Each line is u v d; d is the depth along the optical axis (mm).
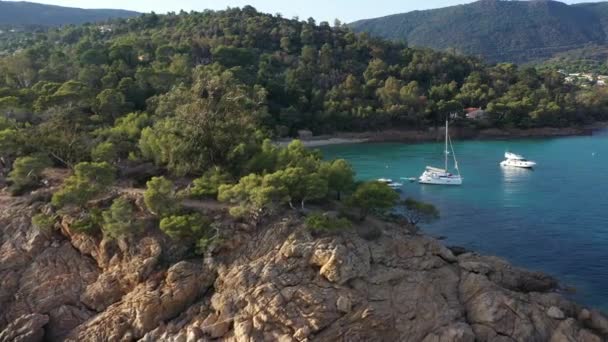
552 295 59219
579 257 76188
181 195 69625
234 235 62438
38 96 116500
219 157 81812
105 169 71438
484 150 166125
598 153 156125
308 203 73562
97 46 182375
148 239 63594
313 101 190375
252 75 185250
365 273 55812
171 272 58812
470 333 51250
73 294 61031
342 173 75562
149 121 102062
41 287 61188
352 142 183375
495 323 53062
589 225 89438
